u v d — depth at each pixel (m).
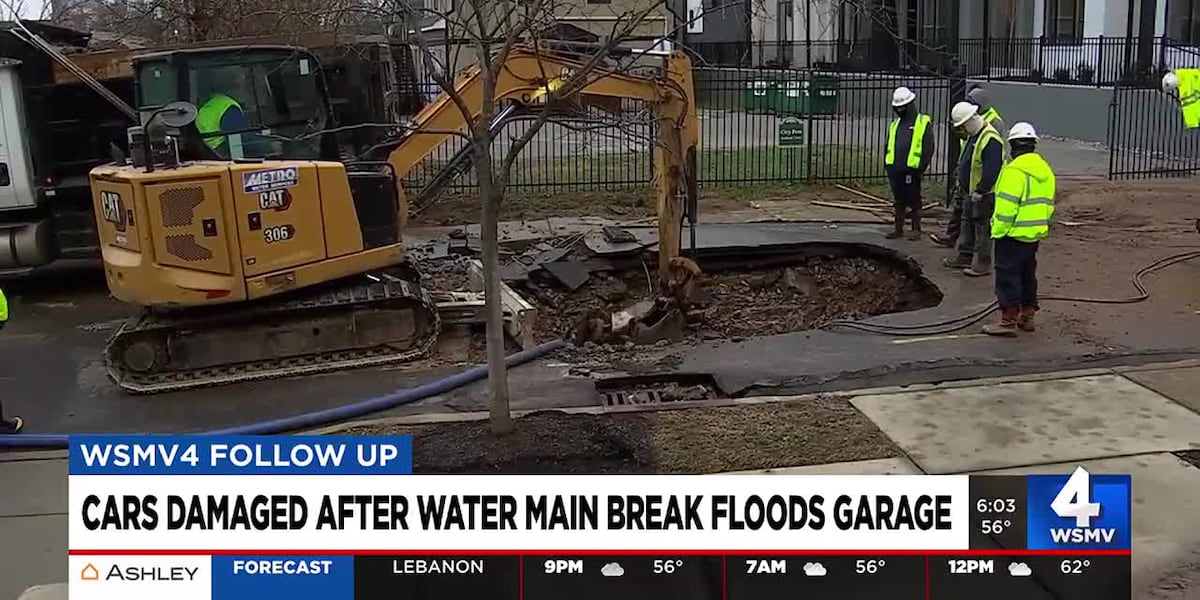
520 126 24.61
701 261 13.47
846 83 25.83
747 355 9.07
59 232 12.86
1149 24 23.02
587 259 13.28
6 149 12.13
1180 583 5.00
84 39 15.48
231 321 9.09
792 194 18.66
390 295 9.40
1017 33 28.50
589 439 6.71
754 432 6.92
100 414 8.25
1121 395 7.51
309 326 9.28
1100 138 23.50
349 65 16.80
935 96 26.58
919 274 12.12
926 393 7.69
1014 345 9.02
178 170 8.71
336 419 7.71
